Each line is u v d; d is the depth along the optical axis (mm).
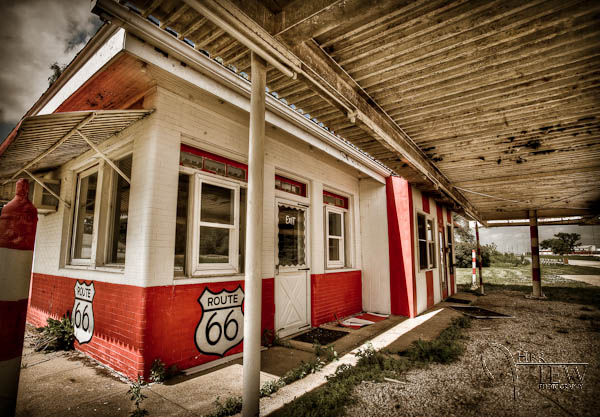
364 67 3400
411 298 7531
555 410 3016
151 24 3244
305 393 3338
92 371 3809
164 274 3785
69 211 5578
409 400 3213
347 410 3004
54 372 3781
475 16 2639
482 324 6785
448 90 3834
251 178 2949
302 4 2568
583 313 7957
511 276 20453
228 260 4781
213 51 3070
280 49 2803
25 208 2148
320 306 6633
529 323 6824
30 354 4414
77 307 4734
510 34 2848
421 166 6195
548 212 13086
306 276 6457
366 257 8352
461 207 10828
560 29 2764
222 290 4422
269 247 5418
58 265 5414
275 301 5590
